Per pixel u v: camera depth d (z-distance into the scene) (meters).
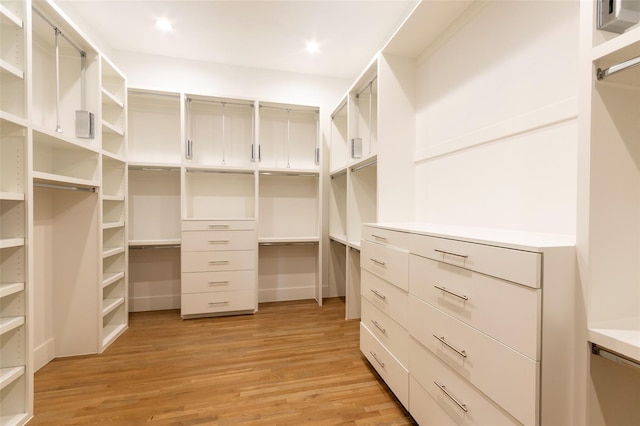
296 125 3.22
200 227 2.58
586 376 0.77
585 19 0.77
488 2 1.50
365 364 1.83
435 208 1.91
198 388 1.57
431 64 1.97
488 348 0.89
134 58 2.76
